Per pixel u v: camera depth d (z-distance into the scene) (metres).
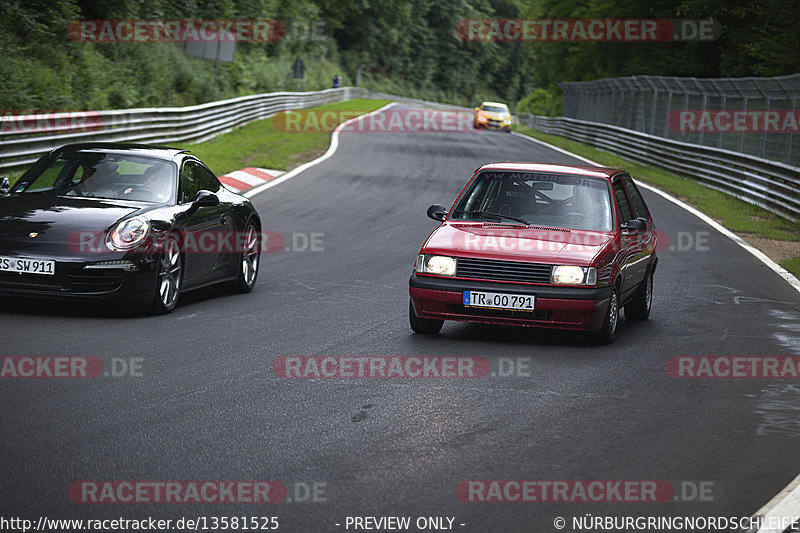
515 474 17.61
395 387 24.02
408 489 16.58
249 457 18.09
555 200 32.69
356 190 79.81
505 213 32.50
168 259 33.16
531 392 24.00
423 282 30.12
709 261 52.25
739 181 85.88
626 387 24.94
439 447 19.12
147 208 33.47
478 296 29.55
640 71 194.50
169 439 19.05
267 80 191.88
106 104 105.00
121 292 31.38
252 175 82.62
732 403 23.70
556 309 29.16
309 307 35.88
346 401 22.52
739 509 16.11
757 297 41.34
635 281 33.81
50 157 36.25
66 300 33.09
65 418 20.17
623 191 34.53
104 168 35.44
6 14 102.19
